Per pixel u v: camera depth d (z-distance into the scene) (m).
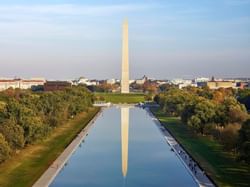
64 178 148.00
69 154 190.12
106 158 186.00
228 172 150.00
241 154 154.38
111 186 138.25
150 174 155.00
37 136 197.75
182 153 191.75
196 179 143.38
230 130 183.75
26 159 174.50
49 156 183.00
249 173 148.12
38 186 133.25
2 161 159.50
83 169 163.62
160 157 188.50
